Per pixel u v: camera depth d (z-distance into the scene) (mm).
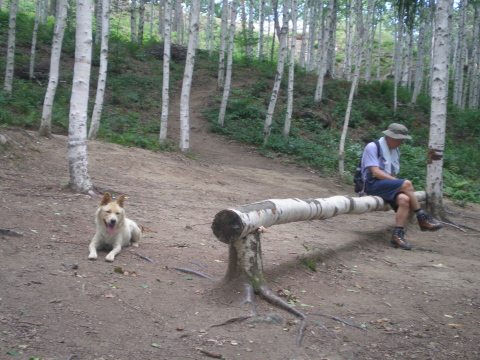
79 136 7504
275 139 19656
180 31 51031
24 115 15711
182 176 11125
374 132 22875
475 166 18953
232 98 26062
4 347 2754
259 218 4117
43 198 6867
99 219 4855
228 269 4215
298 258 5469
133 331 3215
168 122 20969
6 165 8688
